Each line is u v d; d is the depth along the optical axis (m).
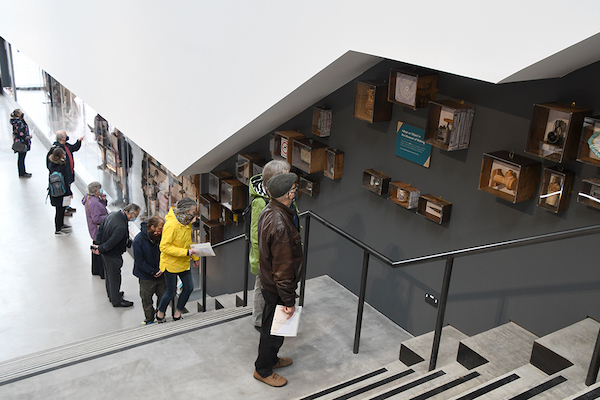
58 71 8.20
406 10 2.70
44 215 8.86
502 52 2.32
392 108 3.70
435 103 3.23
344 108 4.08
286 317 2.90
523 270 3.14
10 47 14.31
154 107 5.44
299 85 3.55
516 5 2.23
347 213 4.34
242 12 3.91
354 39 3.04
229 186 5.33
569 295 2.93
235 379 3.27
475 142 3.21
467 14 2.43
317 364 3.44
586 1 2.01
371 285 4.25
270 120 4.40
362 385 2.98
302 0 3.36
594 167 2.68
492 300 3.35
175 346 3.65
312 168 4.31
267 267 2.88
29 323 6.02
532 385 2.36
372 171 3.92
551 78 2.76
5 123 13.66
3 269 7.15
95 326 6.05
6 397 3.11
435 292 3.69
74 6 7.03
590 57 2.43
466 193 3.34
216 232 6.00
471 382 2.74
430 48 2.63
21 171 10.24
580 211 2.78
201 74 4.55
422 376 2.94
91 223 6.61
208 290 6.80
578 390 2.33
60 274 7.14
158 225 5.10
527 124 2.91
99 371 3.36
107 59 6.34
